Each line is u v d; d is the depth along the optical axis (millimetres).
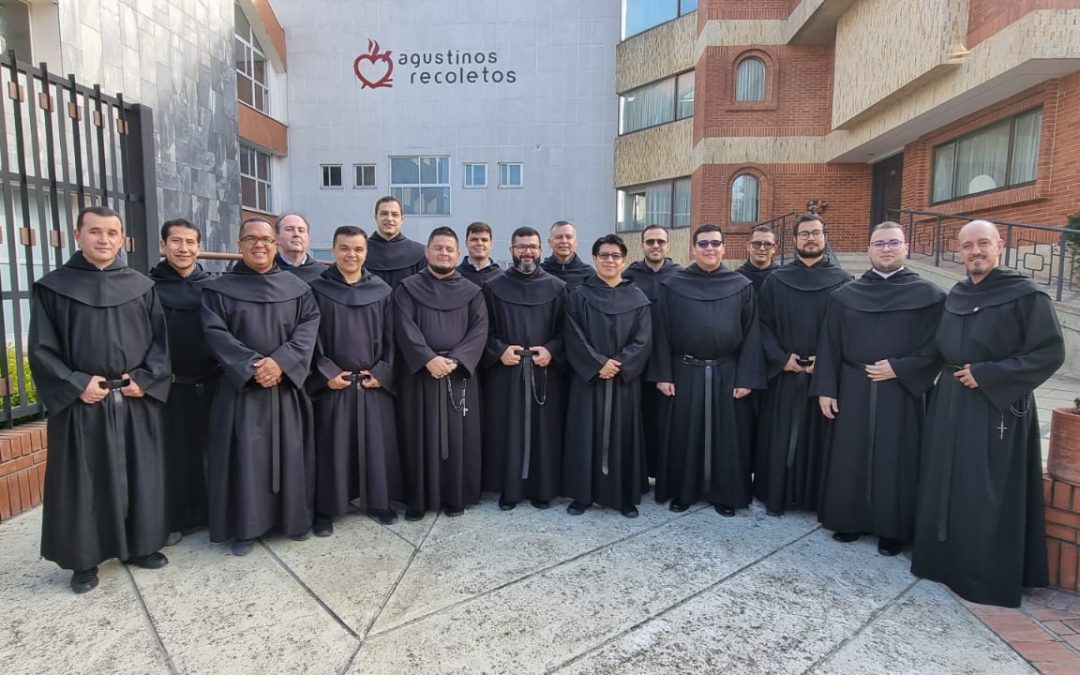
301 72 18938
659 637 2650
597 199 18547
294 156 19141
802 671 2436
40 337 2963
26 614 2803
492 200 18797
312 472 3678
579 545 3553
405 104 18828
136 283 3199
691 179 16188
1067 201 8680
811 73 14820
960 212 11078
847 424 3594
